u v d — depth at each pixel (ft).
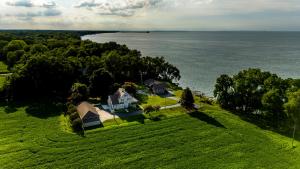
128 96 277.85
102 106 283.79
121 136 211.82
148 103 295.07
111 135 212.84
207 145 200.75
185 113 263.70
